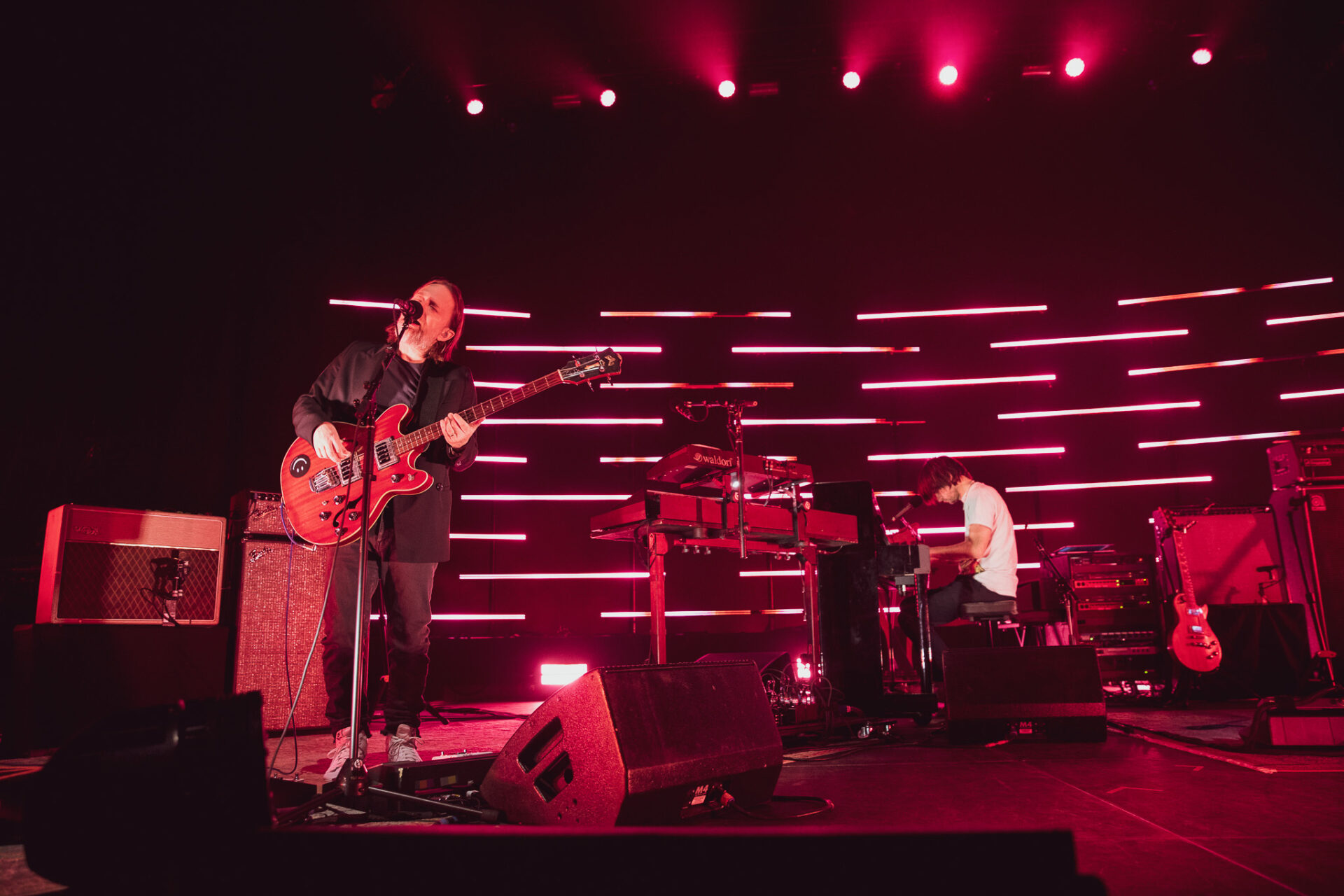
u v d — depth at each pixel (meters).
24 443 4.60
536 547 6.30
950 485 4.61
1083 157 6.94
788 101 7.02
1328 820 1.99
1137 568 5.32
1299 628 4.99
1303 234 6.62
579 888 1.02
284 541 3.95
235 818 1.17
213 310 5.48
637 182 6.94
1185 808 2.12
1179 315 6.65
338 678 2.69
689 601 6.26
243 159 5.79
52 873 1.21
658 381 6.64
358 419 2.56
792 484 3.53
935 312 6.80
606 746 1.71
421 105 6.58
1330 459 5.34
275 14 5.71
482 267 6.70
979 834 0.97
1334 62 6.41
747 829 1.01
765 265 6.87
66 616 3.27
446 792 2.16
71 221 4.88
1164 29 6.20
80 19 4.82
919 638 4.16
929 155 7.00
